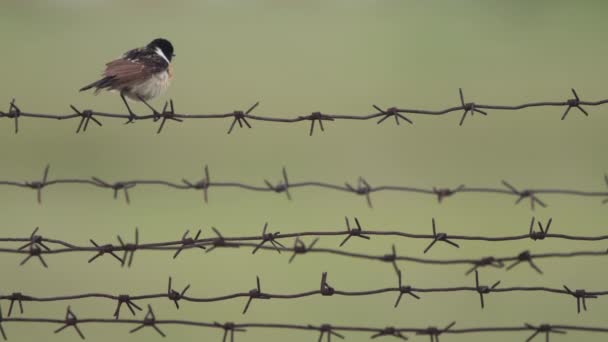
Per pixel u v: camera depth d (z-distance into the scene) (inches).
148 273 703.7
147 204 901.8
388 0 2249.0
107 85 434.0
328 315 630.5
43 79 1336.1
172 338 587.8
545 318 607.5
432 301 650.2
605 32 1792.6
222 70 1507.1
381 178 978.7
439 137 1164.5
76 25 1790.1
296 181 969.5
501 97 1338.6
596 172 994.1
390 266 735.1
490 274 704.4
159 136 1142.3
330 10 2127.2
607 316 609.6
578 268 711.7
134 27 1798.7
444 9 2122.3
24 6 1916.8
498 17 2004.2
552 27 1865.2
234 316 627.5
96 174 983.0
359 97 1346.0
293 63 1588.3
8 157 1019.9
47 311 619.8
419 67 1565.0
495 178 976.3
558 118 1249.4
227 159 1052.5
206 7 2095.2
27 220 815.7
